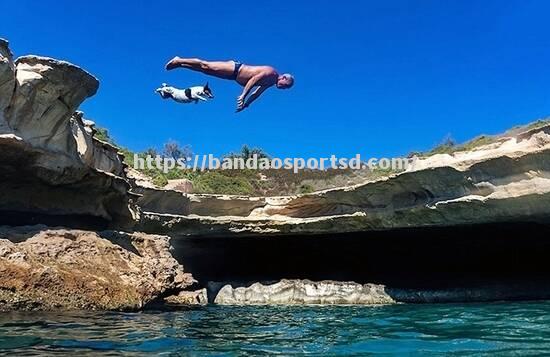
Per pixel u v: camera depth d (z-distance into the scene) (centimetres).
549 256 1827
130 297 1044
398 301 1491
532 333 785
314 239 1941
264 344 705
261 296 1565
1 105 975
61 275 930
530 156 1181
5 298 848
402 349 668
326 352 647
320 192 1683
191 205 1764
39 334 673
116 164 1404
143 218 1514
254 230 1717
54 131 1093
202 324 907
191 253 1972
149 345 651
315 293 1552
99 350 595
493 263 1906
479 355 621
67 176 1151
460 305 1296
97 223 1322
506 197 1240
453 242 1858
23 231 1009
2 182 1095
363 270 1991
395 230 1616
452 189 1352
